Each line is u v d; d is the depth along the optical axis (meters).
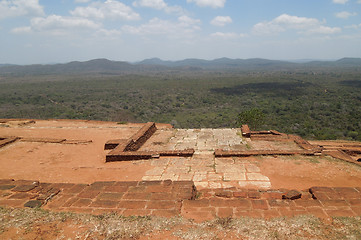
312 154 8.11
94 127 13.97
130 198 5.17
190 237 3.82
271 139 10.56
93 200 5.16
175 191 5.41
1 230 4.09
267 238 3.72
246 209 4.55
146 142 10.88
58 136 12.27
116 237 3.88
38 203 5.04
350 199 4.82
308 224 4.00
